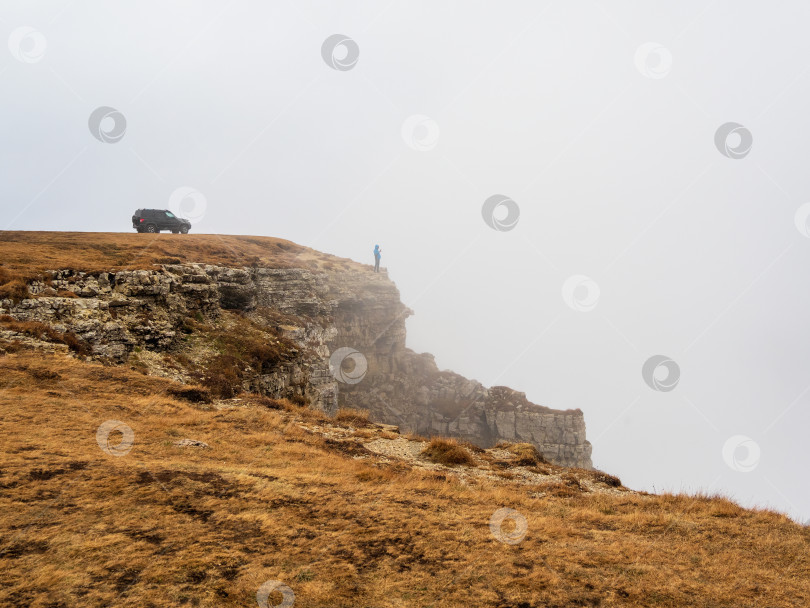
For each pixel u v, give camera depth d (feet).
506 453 77.20
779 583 31.99
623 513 47.91
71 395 62.44
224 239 241.55
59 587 25.55
